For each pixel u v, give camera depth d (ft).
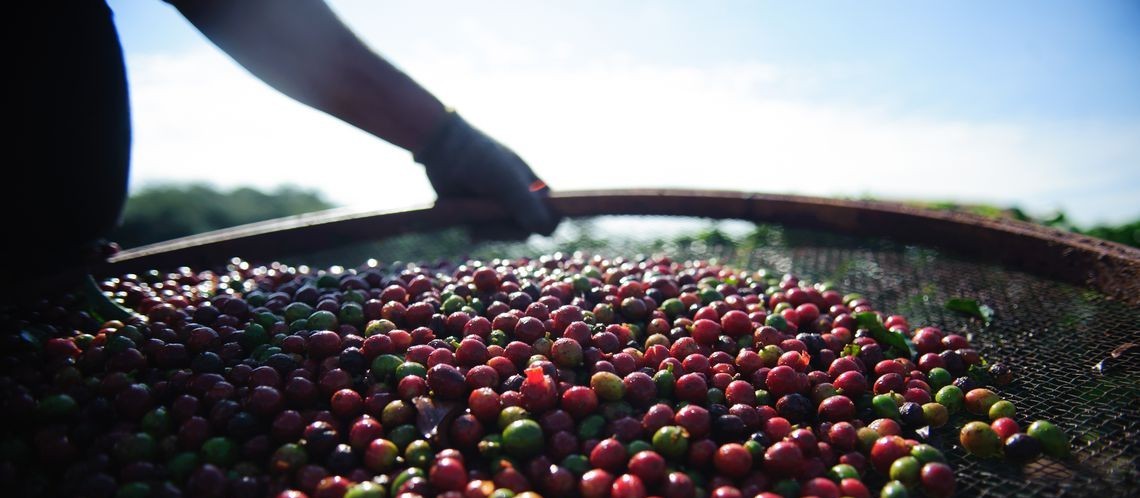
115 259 1.60
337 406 1.08
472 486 0.93
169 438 1.03
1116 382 1.23
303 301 1.42
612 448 0.99
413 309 1.31
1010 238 1.56
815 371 1.24
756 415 1.10
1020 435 1.09
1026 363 1.33
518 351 1.17
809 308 1.44
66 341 1.22
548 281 1.50
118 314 1.38
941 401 1.22
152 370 1.17
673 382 1.15
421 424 1.04
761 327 1.31
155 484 0.94
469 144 1.72
